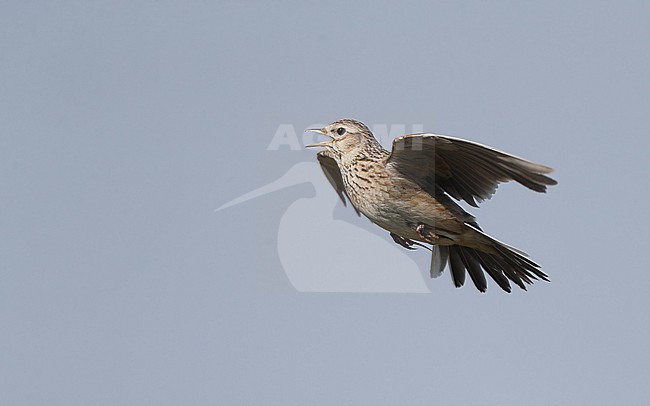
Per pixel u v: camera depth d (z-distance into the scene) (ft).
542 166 30.07
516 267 35.29
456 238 35.09
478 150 31.96
